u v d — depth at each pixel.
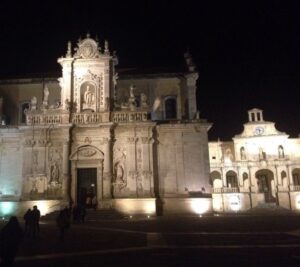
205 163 46.78
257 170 66.69
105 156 45.56
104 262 14.87
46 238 23.67
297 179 66.81
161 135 47.81
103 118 46.84
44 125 46.19
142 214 43.62
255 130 68.38
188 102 51.66
